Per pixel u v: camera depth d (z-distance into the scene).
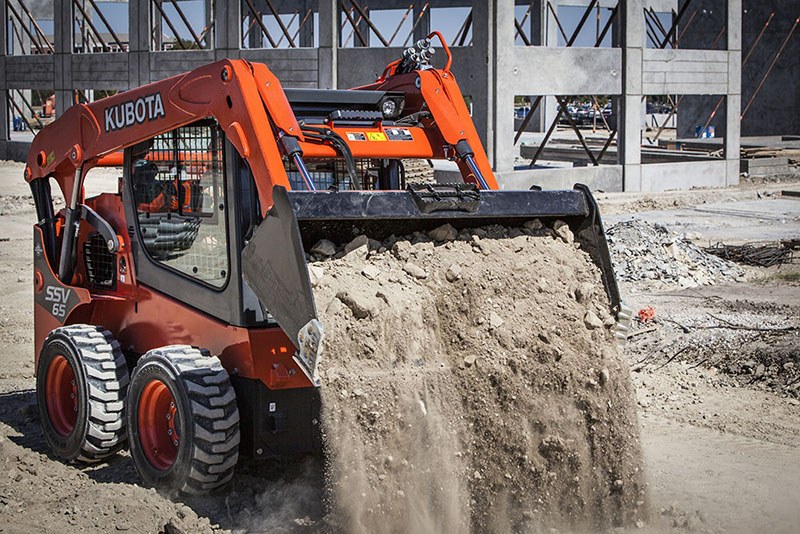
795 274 13.81
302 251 5.04
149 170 6.54
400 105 6.96
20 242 17.95
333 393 5.24
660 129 41.44
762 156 35.19
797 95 45.19
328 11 26.92
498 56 24.39
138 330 6.78
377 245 5.82
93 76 32.66
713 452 7.19
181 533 5.40
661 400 8.48
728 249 16.20
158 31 37.97
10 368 9.56
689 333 10.22
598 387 5.81
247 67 5.75
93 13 53.66
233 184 5.70
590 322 5.96
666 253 14.38
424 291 5.69
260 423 5.71
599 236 6.24
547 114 53.34
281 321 5.21
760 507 6.09
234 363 5.81
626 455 5.82
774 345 9.49
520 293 5.93
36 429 7.68
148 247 6.60
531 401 5.68
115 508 5.81
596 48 26.64
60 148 7.34
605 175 27.39
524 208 6.05
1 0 35.25
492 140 24.67
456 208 5.79
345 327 5.34
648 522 5.80
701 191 27.95
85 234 7.34
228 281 5.79
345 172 6.86
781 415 8.04
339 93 6.81
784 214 22.53
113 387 6.55
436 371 5.53
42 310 7.63
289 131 5.71
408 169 8.53
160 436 6.23
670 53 28.17
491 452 5.58
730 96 29.80
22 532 5.52
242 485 6.25
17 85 34.97
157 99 6.29
